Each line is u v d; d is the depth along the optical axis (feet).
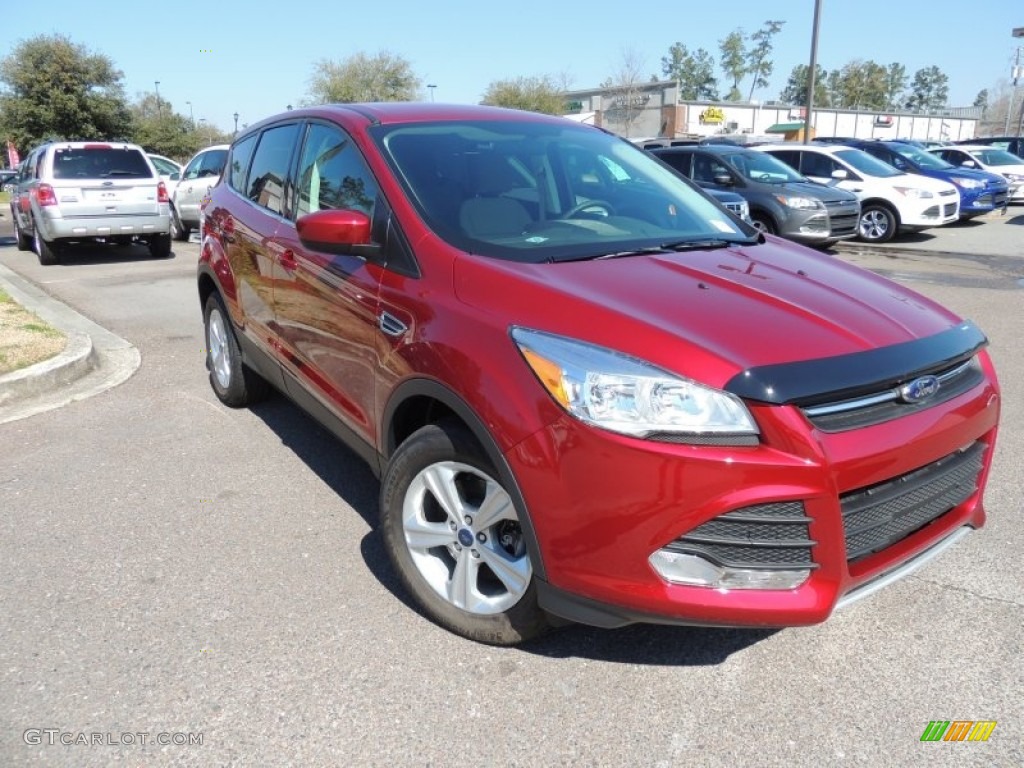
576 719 8.30
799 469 7.29
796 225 40.06
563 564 7.95
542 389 7.86
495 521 8.75
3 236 60.08
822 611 7.66
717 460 7.24
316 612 10.09
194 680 8.86
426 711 8.40
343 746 7.94
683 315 8.20
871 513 8.00
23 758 7.74
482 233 10.20
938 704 8.52
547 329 8.14
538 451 7.86
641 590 7.61
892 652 9.36
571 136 13.43
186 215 49.08
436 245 9.78
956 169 59.72
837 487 7.44
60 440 15.78
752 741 8.03
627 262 9.81
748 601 7.58
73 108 135.54
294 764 7.72
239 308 15.52
